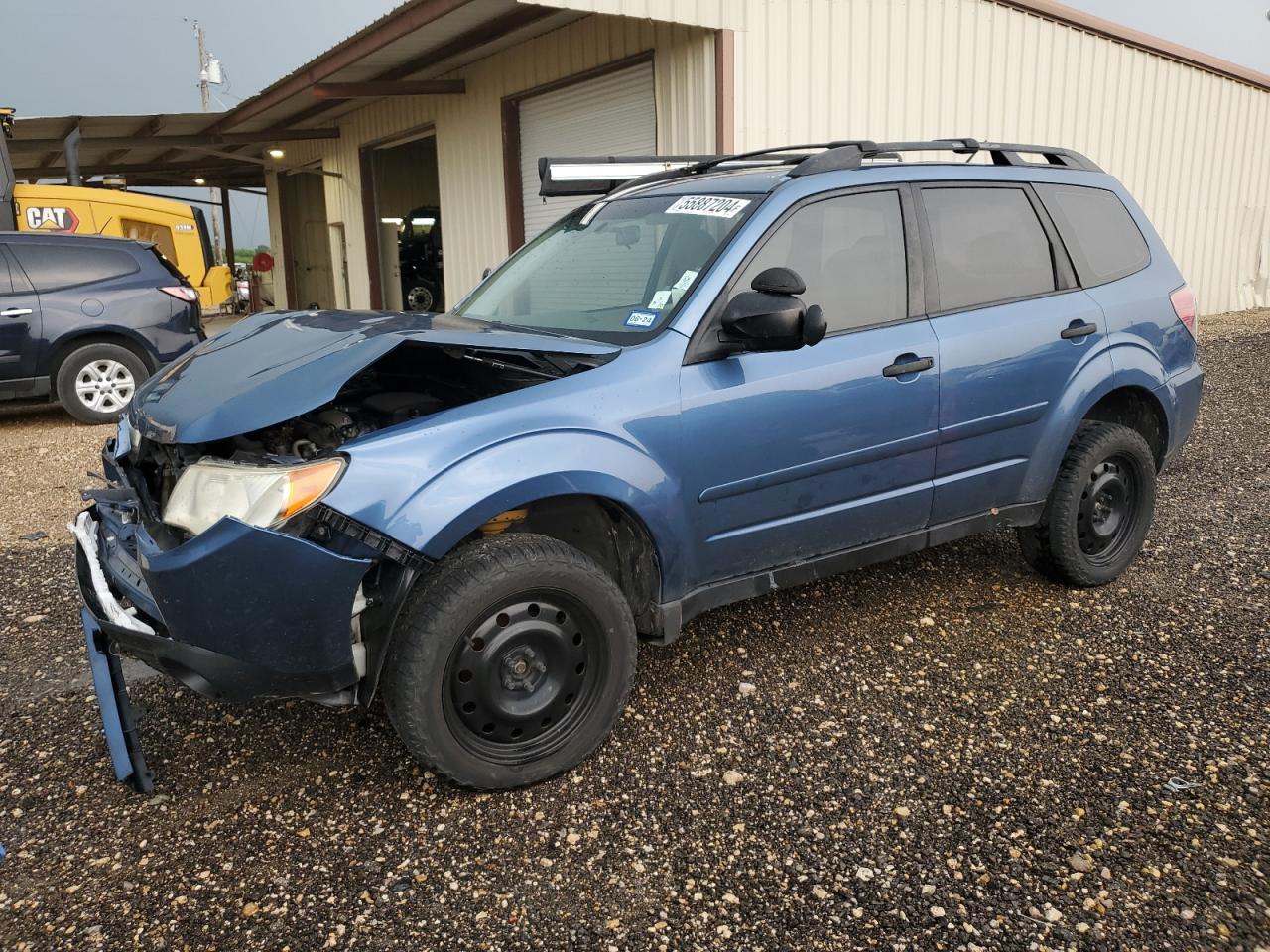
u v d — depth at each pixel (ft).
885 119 32.78
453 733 9.20
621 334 10.85
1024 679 11.72
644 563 10.48
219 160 70.95
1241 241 49.67
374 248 53.01
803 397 10.96
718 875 8.40
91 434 28.63
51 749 10.75
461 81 40.63
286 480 8.40
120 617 8.97
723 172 13.37
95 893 8.32
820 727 10.78
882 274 12.00
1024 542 14.35
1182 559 15.44
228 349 10.92
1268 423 24.94
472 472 9.00
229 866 8.68
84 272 29.60
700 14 27.78
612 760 10.25
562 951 7.56
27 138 53.78
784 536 11.30
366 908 8.09
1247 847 8.52
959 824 8.98
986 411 12.55
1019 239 13.43
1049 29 37.14
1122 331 13.94
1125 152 42.04
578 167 14.73
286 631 8.55
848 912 7.89
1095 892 8.02
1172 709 10.90
